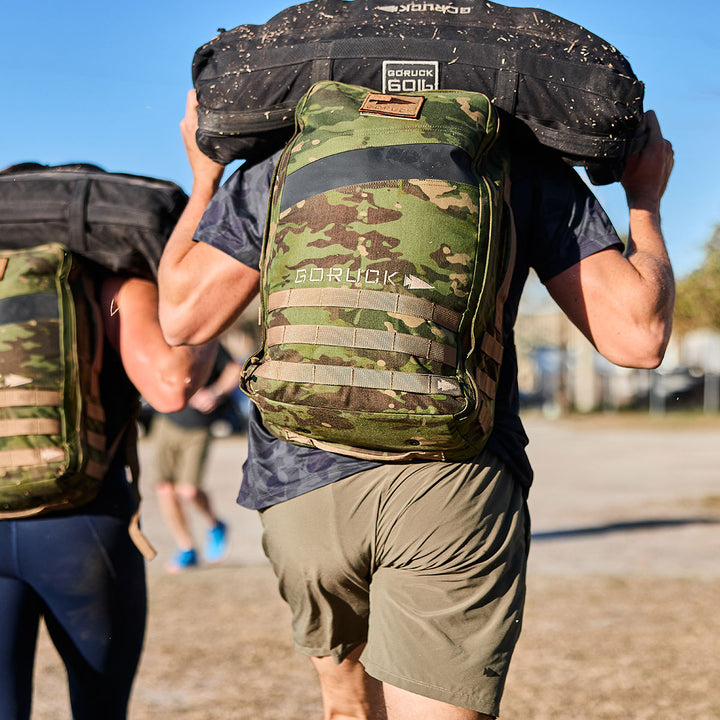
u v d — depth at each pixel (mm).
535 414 37156
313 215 1703
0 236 2424
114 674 2424
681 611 5656
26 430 2260
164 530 9406
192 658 4840
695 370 40094
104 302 2451
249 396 1784
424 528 1790
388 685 1816
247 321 26031
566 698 4164
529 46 1875
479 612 1809
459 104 1796
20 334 2283
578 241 1907
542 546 8047
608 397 38938
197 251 1986
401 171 1703
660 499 11516
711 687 4281
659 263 1931
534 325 39281
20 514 2311
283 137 1958
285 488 1878
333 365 1658
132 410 2521
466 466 1813
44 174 2479
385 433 1700
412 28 1889
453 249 1679
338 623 1979
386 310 1650
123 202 2404
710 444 22438
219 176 2119
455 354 1687
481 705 1775
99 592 2387
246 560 7734
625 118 1865
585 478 14312
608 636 5141
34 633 2428
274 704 4145
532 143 1917
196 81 1999
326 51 1885
